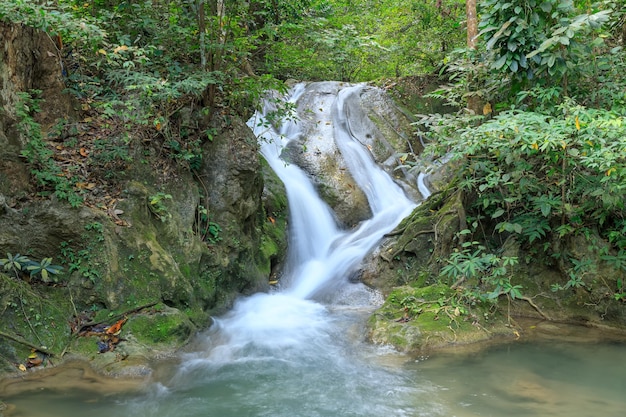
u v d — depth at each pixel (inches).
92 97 246.1
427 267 266.4
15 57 204.1
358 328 223.6
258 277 265.9
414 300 228.2
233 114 271.7
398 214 337.4
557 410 146.9
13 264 184.1
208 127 259.1
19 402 147.6
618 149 186.4
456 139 238.1
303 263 305.6
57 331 181.3
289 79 484.4
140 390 160.9
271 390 163.3
